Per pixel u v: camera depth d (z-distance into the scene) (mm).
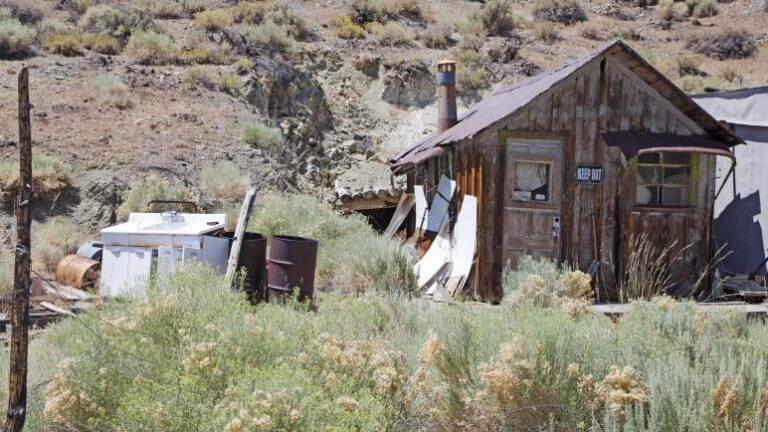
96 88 24172
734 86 34188
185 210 17328
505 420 5637
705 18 46531
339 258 13727
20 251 4688
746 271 14945
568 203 13695
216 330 6367
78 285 12562
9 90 22812
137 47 28672
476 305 10680
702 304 12578
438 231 15492
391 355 6328
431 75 32438
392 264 13117
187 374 5613
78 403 5605
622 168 13836
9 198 16891
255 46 31312
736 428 5145
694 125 14086
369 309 8750
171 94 25375
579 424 5379
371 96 31594
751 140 15133
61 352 7625
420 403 5832
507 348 5840
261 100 27344
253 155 22938
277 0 37750
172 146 21594
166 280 8977
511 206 13523
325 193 25125
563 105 13688
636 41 41812
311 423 4762
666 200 14227
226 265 11117
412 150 19828
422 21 39844
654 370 5824
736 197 15438
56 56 27094
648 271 13805
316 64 32156
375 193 24719
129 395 5281
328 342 6086
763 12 46250
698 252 14078
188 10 35531
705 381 5535
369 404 5316
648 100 13961
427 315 8867
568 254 13641
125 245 11258
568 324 6691
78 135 20750
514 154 13555
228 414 4859
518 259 13500
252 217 17656
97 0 34156
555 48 38594
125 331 6441
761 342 7449
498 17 40031
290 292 10852
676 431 5137
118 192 18328
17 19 29453
